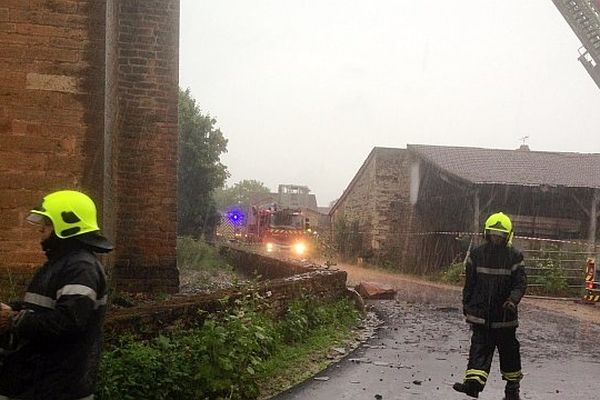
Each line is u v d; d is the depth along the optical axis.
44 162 8.23
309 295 10.66
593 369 8.33
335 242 37.50
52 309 3.02
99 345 3.17
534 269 20.56
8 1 8.24
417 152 30.47
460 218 26.53
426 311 14.23
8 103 8.19
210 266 22.59
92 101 8.34
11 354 3.02
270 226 39.47
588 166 28.16
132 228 12.91
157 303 6.80
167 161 13.08
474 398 6.59
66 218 3.16
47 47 8.29
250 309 7.61
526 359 8.91
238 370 6.24
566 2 24.66
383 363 8.29
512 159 29.00
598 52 24.50
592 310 15.87
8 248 8.10
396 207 33.03
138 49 13.06
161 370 5.45
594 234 24.31
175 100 13.16
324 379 7.23
